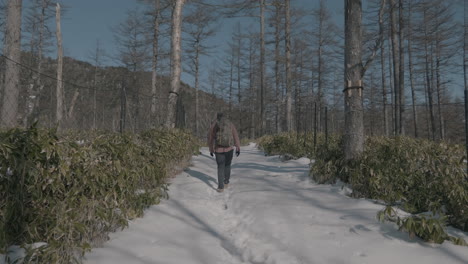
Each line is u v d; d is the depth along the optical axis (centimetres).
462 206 289
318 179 502
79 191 235
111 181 277
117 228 300
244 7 1191
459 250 236
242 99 3225
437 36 2200
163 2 1705
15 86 686
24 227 214
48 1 2019
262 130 1955
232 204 419
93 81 3034
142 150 402
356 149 479
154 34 2014
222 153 497
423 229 244
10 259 202
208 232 314
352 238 271
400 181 373
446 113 2931
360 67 494
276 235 290
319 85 2573
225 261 251
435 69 2334
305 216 339
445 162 362
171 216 353
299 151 802
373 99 2672
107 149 296
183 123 900
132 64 2373
